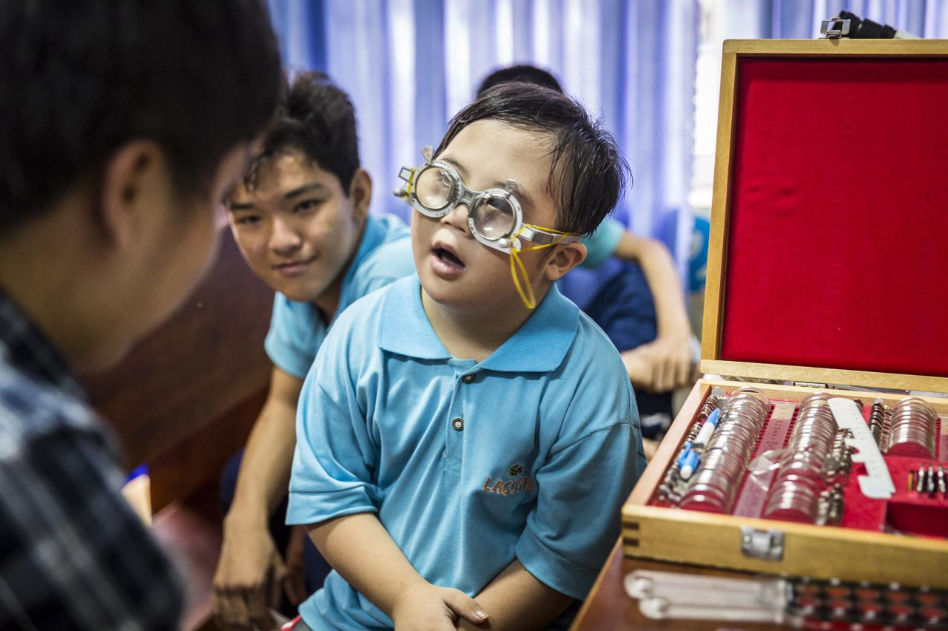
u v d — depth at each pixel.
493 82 1.46
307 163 1.09
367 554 0.83
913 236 0.85
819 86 0.85
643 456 0.86
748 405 0.82
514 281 0.78
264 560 1.21
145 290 0.44
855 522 0.66
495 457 0.81
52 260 0.41
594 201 0.80
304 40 2.17
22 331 0.39
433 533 0.84
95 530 0.36
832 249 0.87
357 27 2.15
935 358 0.86
